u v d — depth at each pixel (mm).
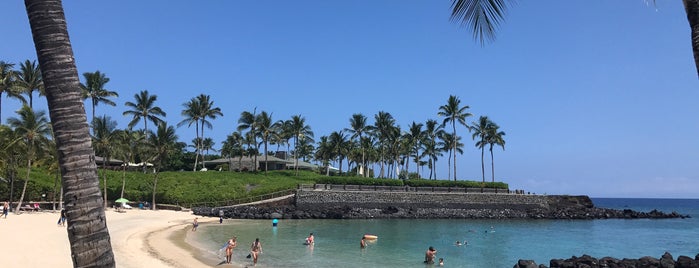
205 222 50062
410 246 35094
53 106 5402
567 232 50000
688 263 24000
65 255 21594
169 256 25281
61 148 5355
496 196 73938
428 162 127375
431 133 100812
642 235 48031
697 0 6250
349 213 62594
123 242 28844
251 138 100250
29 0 5555
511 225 57969
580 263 25422
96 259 5324
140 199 64625
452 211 68875
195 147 119875
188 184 68562
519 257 31375
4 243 23234
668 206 183500
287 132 94875
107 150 60344
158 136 63656
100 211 5496
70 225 5289
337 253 30250
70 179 5320
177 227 43188
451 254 31891
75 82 5578
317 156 118750
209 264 24156
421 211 67562
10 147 46000
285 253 29438
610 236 46438
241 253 28734
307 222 55031
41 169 61250
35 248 22703
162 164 71312
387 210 66000
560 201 82750
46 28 5480
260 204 63000
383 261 27656
